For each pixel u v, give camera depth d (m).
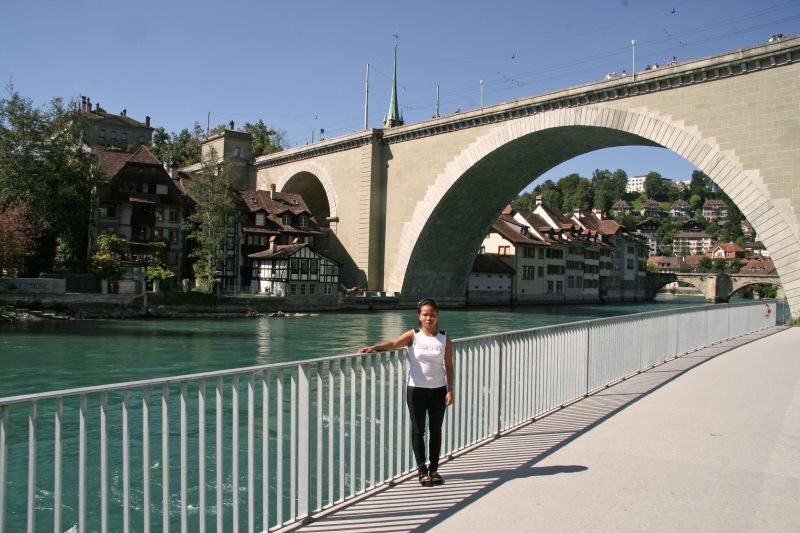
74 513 9.48
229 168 54.72
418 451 6.56
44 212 48.75
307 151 68.38
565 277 85.94
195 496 9.95
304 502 5.76
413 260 58.50
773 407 10.27
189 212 57.38
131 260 50.69
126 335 33.72
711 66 36.56
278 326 41.44
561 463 7.26
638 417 9.57
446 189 53.84
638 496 6.20
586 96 43.28
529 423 9.30
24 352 26.94
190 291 47.59
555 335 10.30
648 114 40.22
